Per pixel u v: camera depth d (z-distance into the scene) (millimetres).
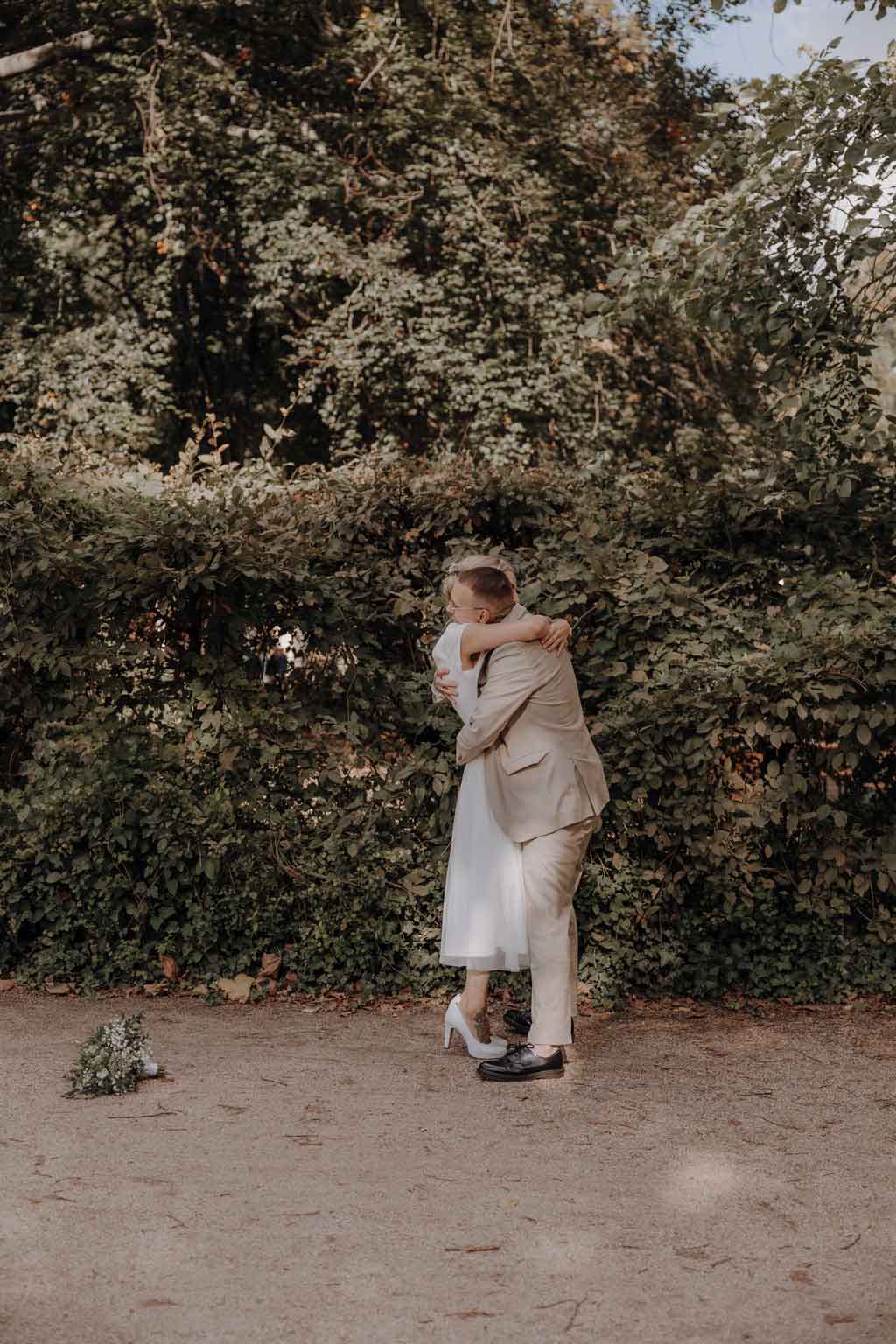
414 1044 4441
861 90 5586
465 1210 2973
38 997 4973
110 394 14438
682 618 5340
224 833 5023
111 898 5055
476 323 14961
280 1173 3176
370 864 5047
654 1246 2791
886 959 5121
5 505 5348
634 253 6203
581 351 14508
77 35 14703
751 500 5676
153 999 4965
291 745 5094
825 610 5293
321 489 5809
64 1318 2428
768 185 5773
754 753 5133
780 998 5070
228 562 4996
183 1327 2404
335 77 15289
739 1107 3775
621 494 5961
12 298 15141
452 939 4141
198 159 14945
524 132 15375
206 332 16500
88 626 5227
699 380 16141
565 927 4062
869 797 5199
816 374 5895
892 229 5598
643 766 4953
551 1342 2379
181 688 5242
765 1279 2637
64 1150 3301
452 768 5023
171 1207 2949
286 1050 4316
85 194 15219
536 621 4055
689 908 5129
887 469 5996
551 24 15898
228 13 14836
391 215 14945
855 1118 3674
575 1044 4473
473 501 5688
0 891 5070
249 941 5121
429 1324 2436
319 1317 2455
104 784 5008
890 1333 2416
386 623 5473
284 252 14656
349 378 14297
